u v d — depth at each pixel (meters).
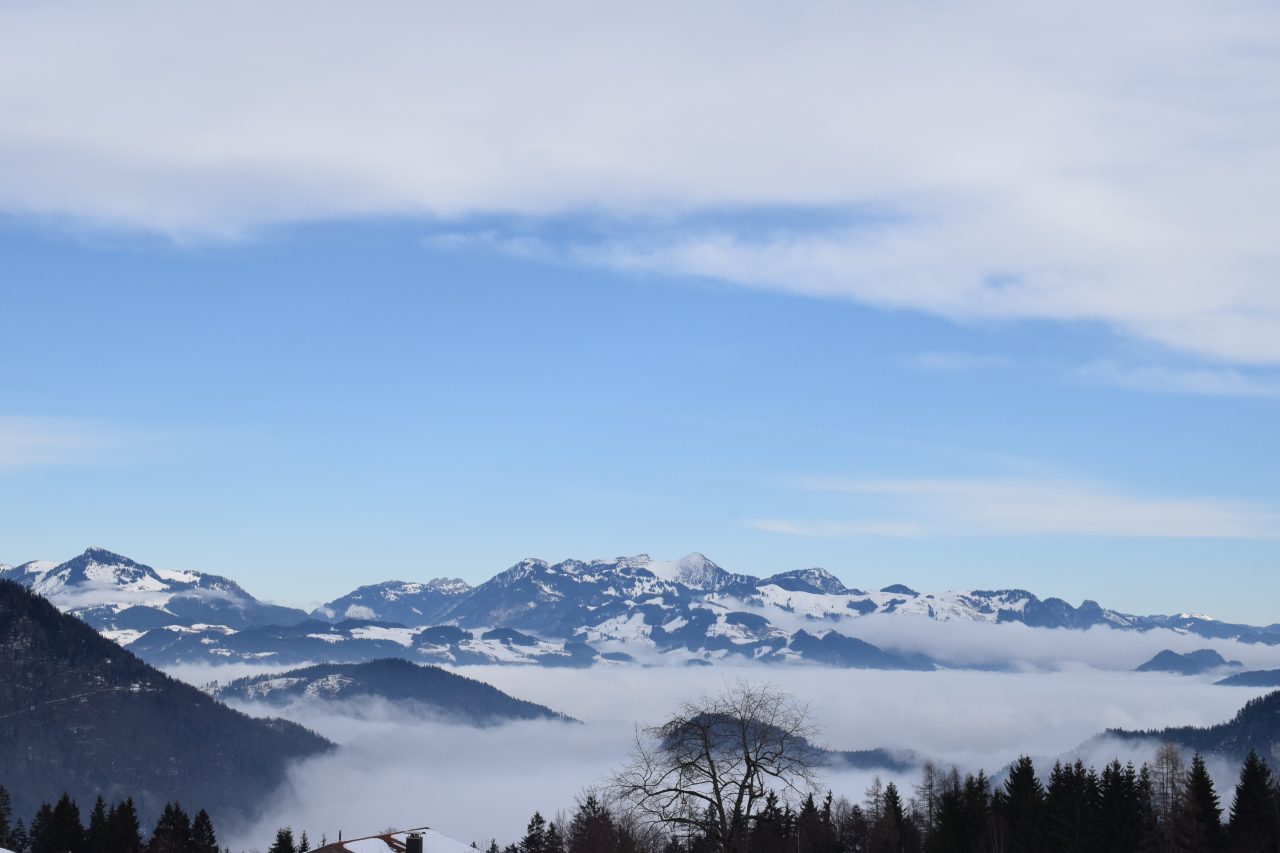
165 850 155.75
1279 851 112.38
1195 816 114.81
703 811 53.16
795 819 119.06
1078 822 115.06
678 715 54.31
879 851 137.88
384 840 90.75
